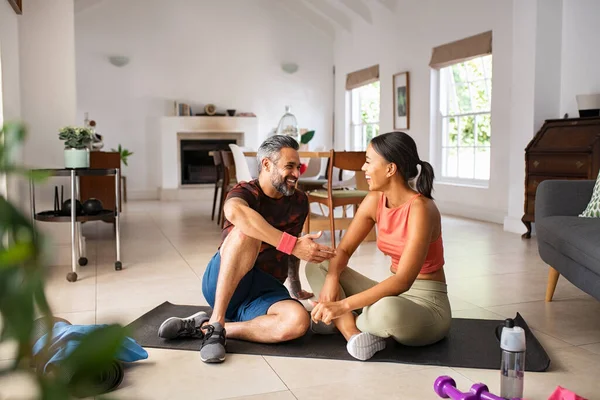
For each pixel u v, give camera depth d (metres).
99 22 9.98
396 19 8.77
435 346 2.51
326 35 11.09
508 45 6.60
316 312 2.29
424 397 2.01
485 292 3.55
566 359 2.38
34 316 0.26
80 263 4.34
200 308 3.15
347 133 10.77
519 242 5.49
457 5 7.40
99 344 0.27
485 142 7.28
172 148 10.36
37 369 0.29
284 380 2.16
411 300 2.40
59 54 4.46
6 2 3.87
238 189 2.53
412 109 8.48
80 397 0.27
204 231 6.26
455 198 7.70
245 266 2.48
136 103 10.30
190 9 10.38
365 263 4.50
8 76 3.92
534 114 6.01
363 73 9.87
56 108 4.47
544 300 3.35
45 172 0.29
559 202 3.49
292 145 2.55
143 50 10.23
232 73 10.69
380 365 2.31
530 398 1.99
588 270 2.72
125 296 3.44
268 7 10.74
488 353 2.43
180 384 2.12
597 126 5.21
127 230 6.35
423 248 2.32
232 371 2.24
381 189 2.43
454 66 7.76
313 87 11.08
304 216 2.73
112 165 6.05
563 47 6.05
